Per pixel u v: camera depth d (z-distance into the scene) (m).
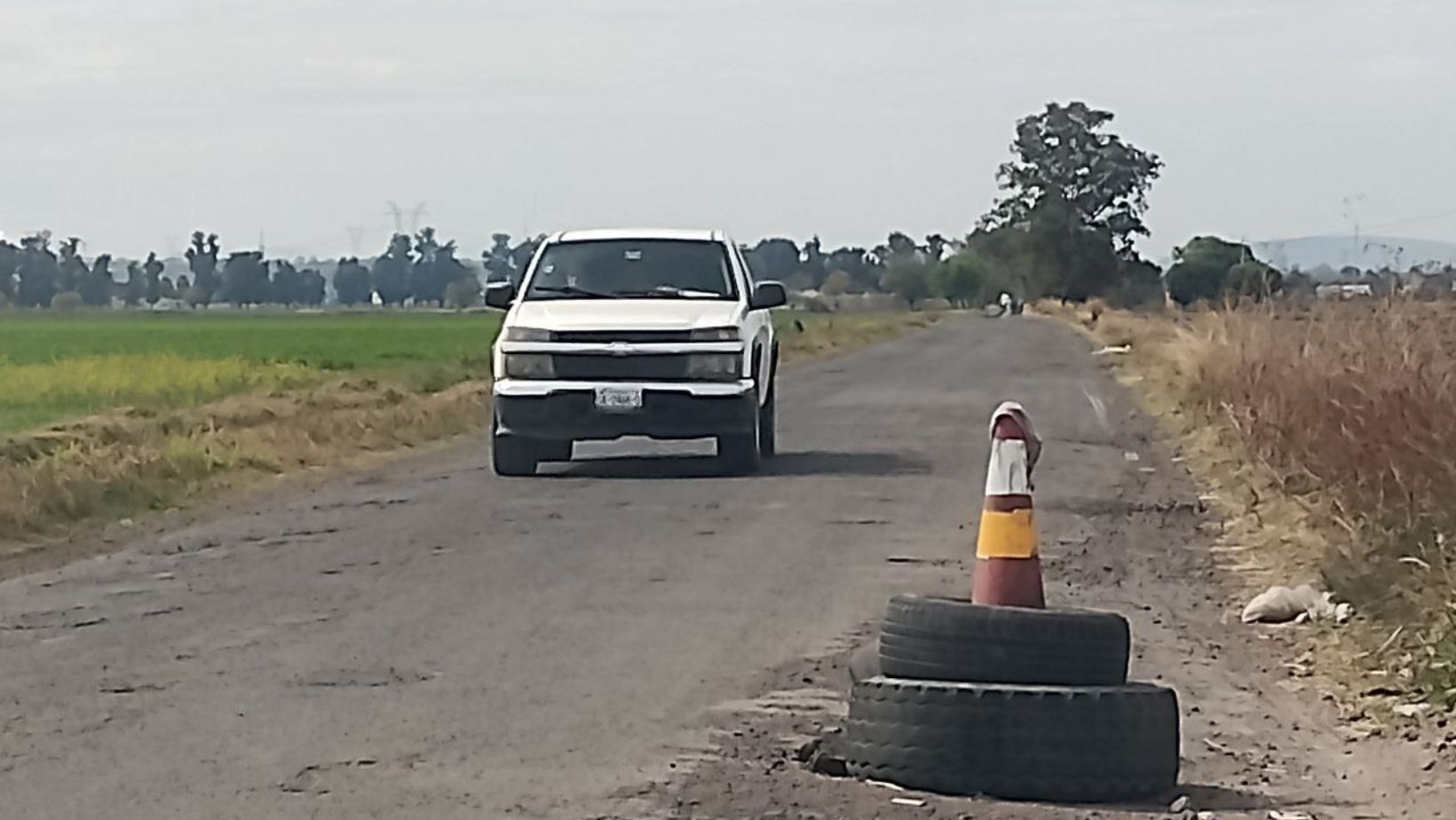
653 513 15.38
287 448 20.73
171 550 13.72
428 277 196.38
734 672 9.26
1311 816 7.00
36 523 14.77
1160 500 16.77
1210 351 24.34
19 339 63.84
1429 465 12.37
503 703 8.58
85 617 10.85
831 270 191.50
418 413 25.58
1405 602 10.55
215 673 9.21
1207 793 7.30
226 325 89.94
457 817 6.79
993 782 7.12
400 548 13.56
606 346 18.08
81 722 8.19
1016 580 7.89
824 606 11.06
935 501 16.12
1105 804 7.09
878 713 7.30
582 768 7.47
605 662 9.48
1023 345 62.69
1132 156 121.31
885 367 45.12
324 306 185.75
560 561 12.82
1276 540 13.62
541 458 19.70
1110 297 116.31
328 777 7.31
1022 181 121.94
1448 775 7.61
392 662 9.48
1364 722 8.52
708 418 18.14
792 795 7.10
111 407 29.23
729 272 19.05
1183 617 11.16
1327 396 14.79
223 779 7.26
